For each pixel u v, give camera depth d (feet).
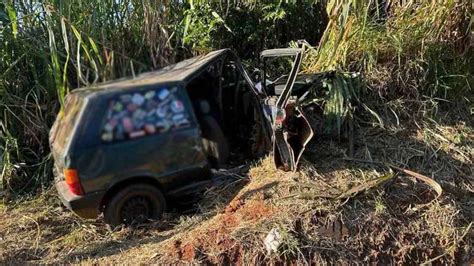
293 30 22.11
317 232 13.35
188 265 12.72
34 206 16.75
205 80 15.17
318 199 13.99
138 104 13.43
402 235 13.79
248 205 14.30
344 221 13.58
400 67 17.78
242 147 16.65
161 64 18.92
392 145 16.43
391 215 14.07
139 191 13.97
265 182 15.08
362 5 17.88
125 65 17.63
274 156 15.08
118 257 13.43
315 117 17.19
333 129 16.67
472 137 16.98
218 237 13.24
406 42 17.90
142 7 18.98
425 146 16.40
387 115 17.29
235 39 21.34
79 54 16.81
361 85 17.47
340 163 15.67
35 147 18.57
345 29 17.76
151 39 18.86
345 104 16.79
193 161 14.25
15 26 17.38
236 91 16.31
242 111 16.55
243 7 21.47
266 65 19.10
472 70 18.70
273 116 15.37
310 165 15.39
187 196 15.19
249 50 21.81
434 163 15.99
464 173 15.83
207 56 16.24
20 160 18.07
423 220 14.24
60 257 13.88
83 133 12.99
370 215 13.87
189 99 14.07
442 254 13.71
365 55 17.85
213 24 19.75
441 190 14.47
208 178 14.85
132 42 18.74
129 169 13.51
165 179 14.05
